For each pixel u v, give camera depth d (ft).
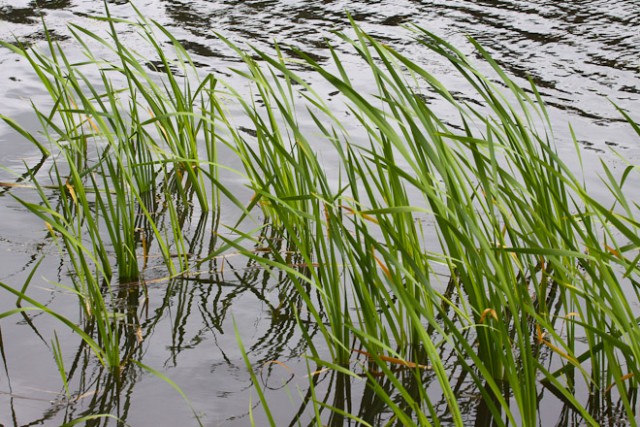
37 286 11.44
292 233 10.05
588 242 8.65
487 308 9.49
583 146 16.84
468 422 9.32
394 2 25.29
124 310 11.13
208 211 14.12
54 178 14.62
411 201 14.35
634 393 9.87
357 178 15.08
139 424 8.89
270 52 21.34
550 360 10.50
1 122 16.57
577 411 9.54
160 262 12.44
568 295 11.84
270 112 12.11
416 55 21.42
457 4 25.11
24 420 8.85
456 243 9.41
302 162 11.94
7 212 13.38
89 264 12.10
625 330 8.13
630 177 15.60
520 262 10.48
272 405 9.37
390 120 17.51
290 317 11.19
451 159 9.33
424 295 10.43
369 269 9.88
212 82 13.42
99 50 20.85
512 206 9.76
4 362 9.86
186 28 22.82
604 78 20.24
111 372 9.80
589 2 25.41
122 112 17.12
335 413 9.31
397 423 9.21
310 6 24.95
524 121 17.85
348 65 20.74
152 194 14.53
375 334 10.31
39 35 21.63
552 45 22.13
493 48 21.85
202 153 15.89
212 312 11.20
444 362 10.39
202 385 9.64
